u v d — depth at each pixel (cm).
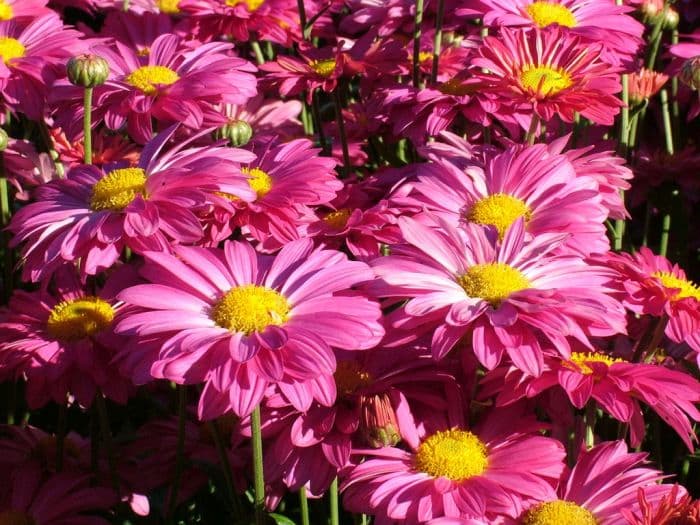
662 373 41
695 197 62
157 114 55
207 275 43
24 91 58
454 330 41
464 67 62
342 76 60
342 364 43
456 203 49
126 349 41
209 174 45
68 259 45
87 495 47
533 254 44
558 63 53
